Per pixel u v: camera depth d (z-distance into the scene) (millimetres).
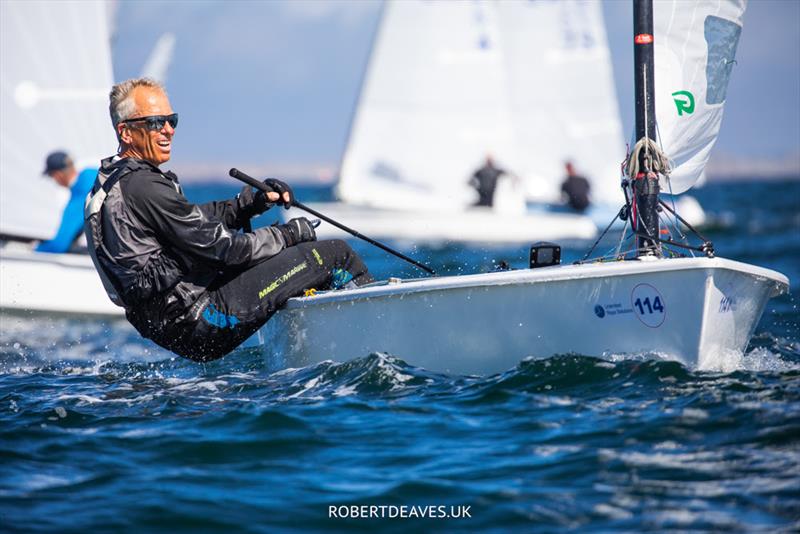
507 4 57875
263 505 10156
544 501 9992
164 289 14195
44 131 29969
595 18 58594
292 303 15156
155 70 40375
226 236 14297
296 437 12156
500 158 56219
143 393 14766
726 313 13922
